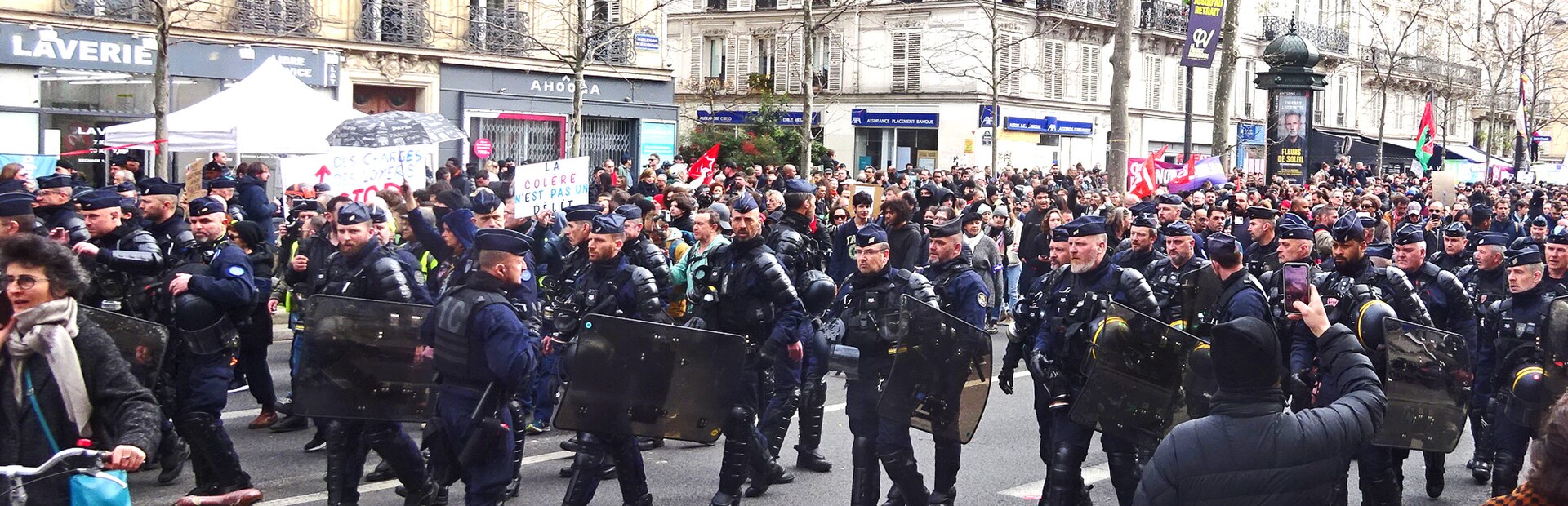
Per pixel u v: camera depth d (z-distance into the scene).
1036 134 43.81
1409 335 6.82
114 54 22.16
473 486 6.02
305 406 6.55
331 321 6.60
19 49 20.94
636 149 31.97
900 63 42.47
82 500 4.29
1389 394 6.77
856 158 43.66
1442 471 8.00
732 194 16.20
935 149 42.25
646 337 6.51
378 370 6.68
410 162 13.71
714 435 6.64
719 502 6.92
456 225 7.81
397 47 26.19
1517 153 46.59
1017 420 10.16
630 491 6.76
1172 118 48.81
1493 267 8.66
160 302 7.34
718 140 35.19
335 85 25.25
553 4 29.06
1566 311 6.66
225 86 23.70
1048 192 15.54
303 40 24.67
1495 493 7.25
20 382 4.45
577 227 7.91
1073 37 44.81
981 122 41.06
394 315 6.73
